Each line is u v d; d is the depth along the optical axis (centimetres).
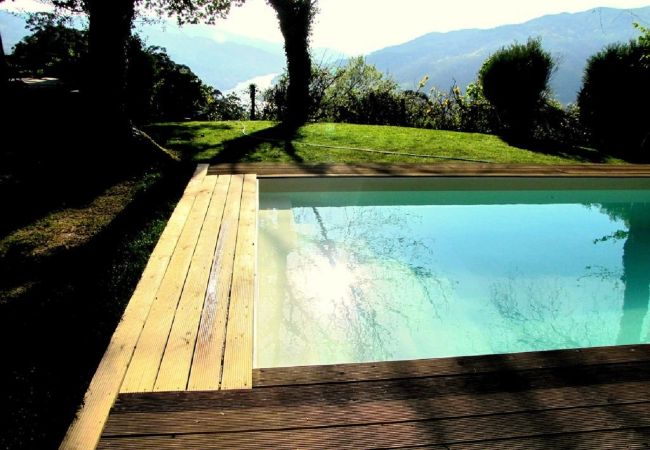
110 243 353
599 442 180
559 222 585
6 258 323
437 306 384
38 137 648
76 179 506
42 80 1044
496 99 1002
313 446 170
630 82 902
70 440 168
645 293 423
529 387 211
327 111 1169
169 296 274
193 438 171
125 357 216
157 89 1059
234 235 369
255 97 1278
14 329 243
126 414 181
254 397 194
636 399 206
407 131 973
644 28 900
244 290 284
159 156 595
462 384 210
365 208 600
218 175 562
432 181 611
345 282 415
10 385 204
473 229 556
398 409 192
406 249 494
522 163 709
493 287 422
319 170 611
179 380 202
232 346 228
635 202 660
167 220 407
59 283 291
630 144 952
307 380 207
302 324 343
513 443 178
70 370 215
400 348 323
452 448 174
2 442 173
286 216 558
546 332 357
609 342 348
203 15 1029
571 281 441
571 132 999
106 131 568
